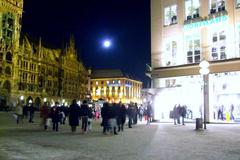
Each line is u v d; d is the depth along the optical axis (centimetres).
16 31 8612
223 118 3203
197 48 3359
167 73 3509
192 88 3341
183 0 3519
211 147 1312
